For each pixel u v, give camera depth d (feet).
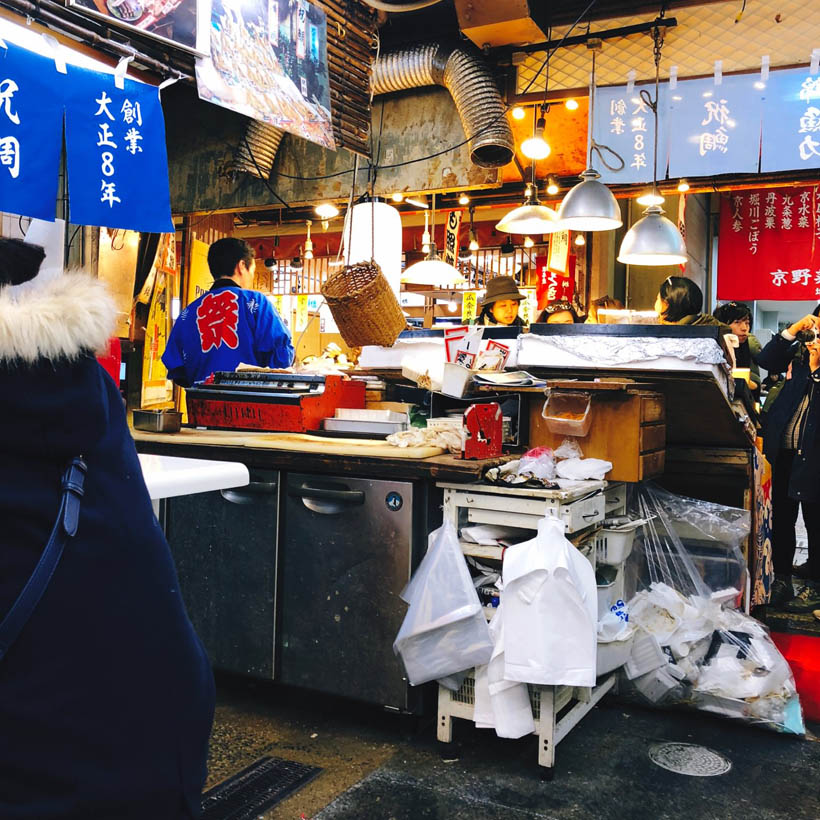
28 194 7.73
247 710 10.74
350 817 8.02
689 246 35.60
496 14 15.25
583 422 10.41
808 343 16.65
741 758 9.46
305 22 12.12
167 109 19.34
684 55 16.25
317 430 11.82
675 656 10.81
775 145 14.75
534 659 8.31
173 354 13.98
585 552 9.83
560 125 19.77
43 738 3.84
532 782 8.79
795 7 15.52
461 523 9.78
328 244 36.19
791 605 15.81
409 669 9.09
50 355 3.97
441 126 17.17
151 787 4.16
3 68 7.52
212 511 10.85
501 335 12.40
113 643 4.06
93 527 4.08
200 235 23.68
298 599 10.32
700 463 13.92
